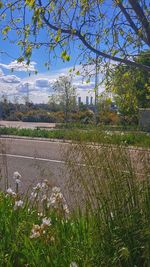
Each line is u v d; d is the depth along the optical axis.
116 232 3.21
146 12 3.96
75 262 3.11
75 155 3.59
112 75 4.85
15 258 3.66
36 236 3.58
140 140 3.53
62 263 3.25
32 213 4.30
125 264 3.15
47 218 3.96
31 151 17.75
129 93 4.93
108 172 3.38
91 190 3.48
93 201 3.50
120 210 3.29
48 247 3.46
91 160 3.47
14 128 29.14
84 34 4.27
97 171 3.42
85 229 3.59
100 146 3.48
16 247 3.68
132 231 3.18
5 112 54.78
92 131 3.69
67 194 4.79
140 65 4.16
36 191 4.80
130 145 3.54
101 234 3.26
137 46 4.41
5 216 4.18
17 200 4.71
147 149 3.44
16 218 4.16
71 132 3.74
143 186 3.34
